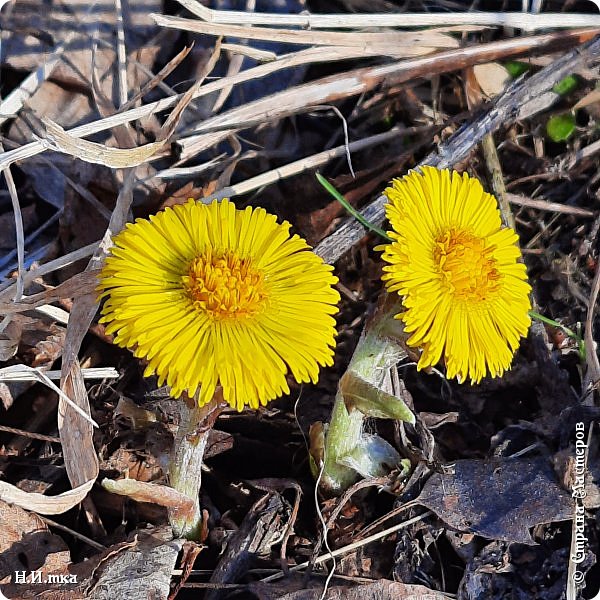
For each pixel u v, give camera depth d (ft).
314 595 0.37
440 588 0.39
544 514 0.39
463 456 0.43
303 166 0.47
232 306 0.32
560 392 0.44
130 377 0.43
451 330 0.33
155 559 0.36
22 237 0.40
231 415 0.43
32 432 0.41
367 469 0.39
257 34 0.46
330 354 0.32
